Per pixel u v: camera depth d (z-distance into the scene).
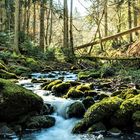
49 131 6.96
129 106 6.98
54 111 8.06
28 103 7.28
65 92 9.73
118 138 6.47
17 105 7.11
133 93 8.12
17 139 6.45
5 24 30.14
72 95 9.07
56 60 21.50
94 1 24.55
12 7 31.89
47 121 7.21
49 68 17.33
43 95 9.52
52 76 14.29
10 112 7.05
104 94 8.72
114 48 27.03
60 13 26.56
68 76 14.52
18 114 7.17
